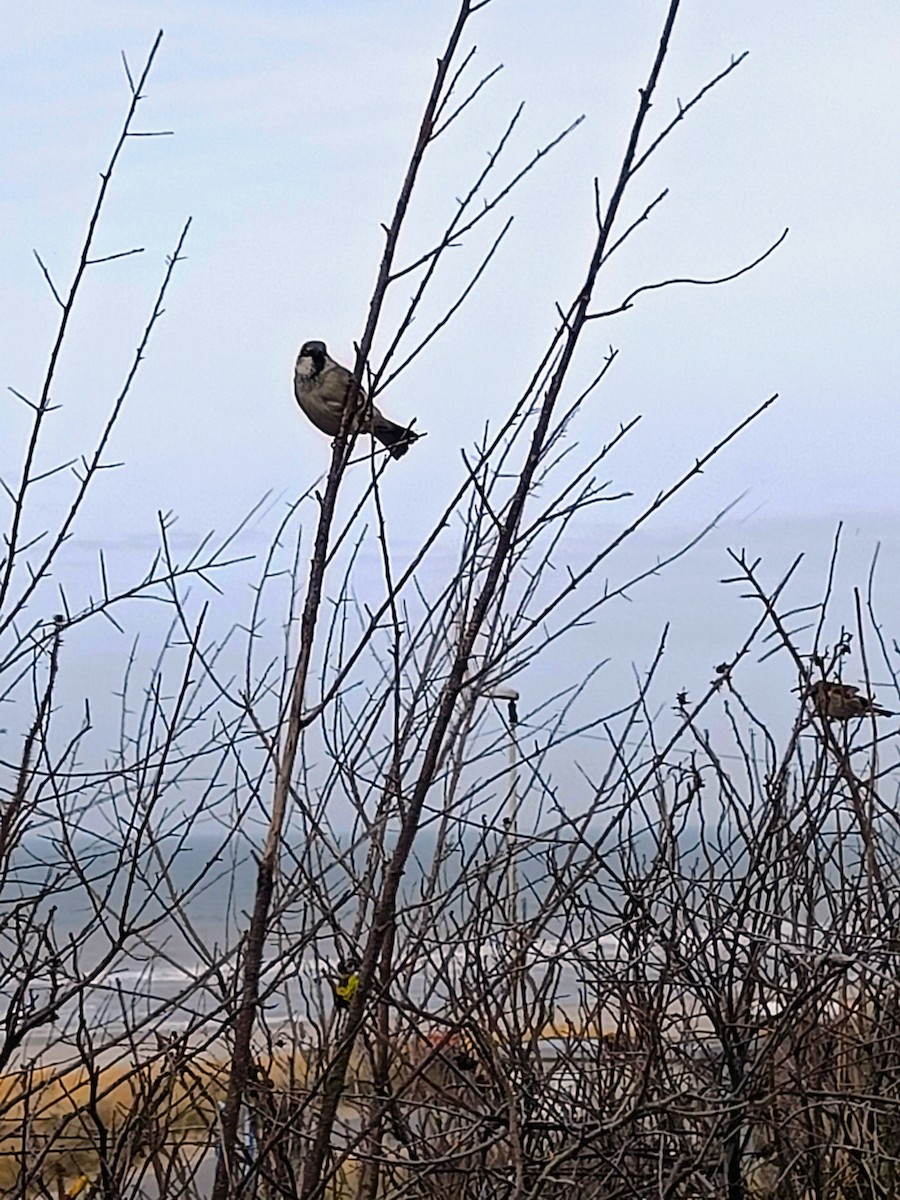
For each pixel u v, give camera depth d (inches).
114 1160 149.6
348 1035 135.7
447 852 179.5
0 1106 151.7
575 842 166.2
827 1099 184.9
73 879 161.9
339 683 137.9
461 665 136.6
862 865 203.2
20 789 153.4
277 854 135.3
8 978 153.6
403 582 143.1
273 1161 159.3
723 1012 187.0
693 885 186.5
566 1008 223.8
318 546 136.1
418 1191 170.6
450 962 182.2
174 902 156.0
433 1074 196.4
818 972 169.2
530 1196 147.9
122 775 161.9
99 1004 182.5
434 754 136.8
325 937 165.0
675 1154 177.6
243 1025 133.9
